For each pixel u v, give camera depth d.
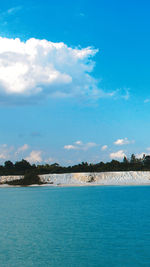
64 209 53.12
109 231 31.53
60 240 27.83
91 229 32.88
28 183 152.00
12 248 25.14
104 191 104.50
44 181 153.75
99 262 21.03
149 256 22.31
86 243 26.52
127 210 50.25
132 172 165.00
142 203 62.56
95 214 45.47
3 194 95.69
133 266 20.05
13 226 35.50
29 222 38.44
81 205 59.72
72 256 22.58
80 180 155.12
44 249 24.67
